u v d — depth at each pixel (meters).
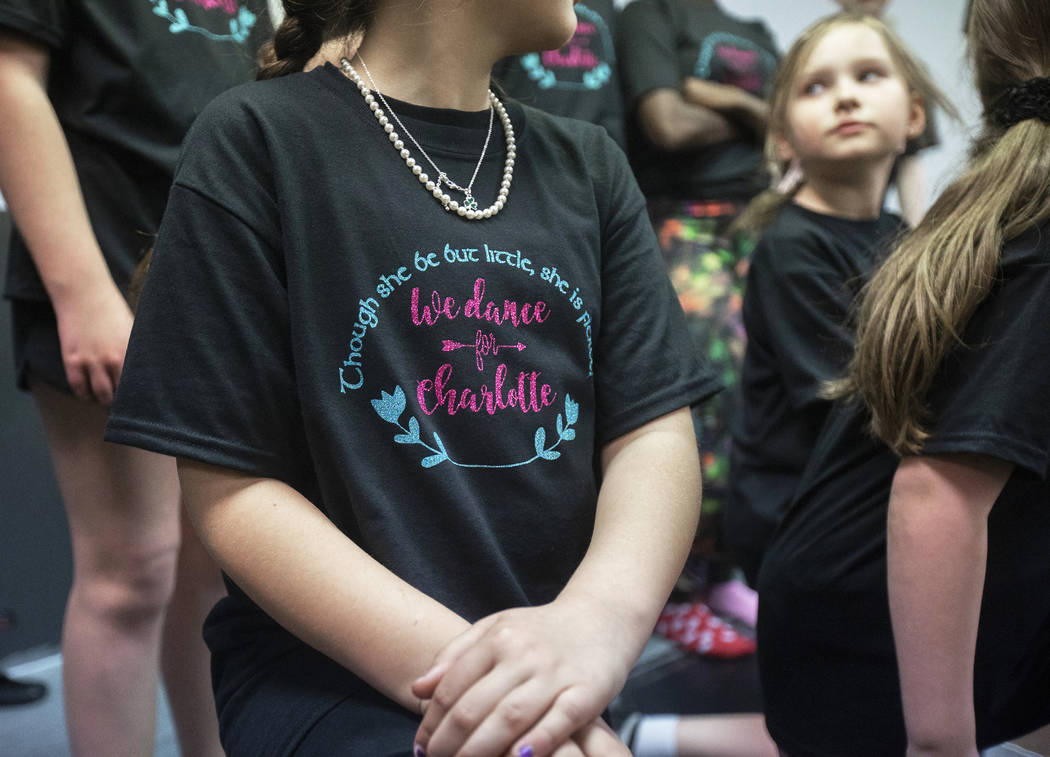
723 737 1.53
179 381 0.74
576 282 0.85
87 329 1.07
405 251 0.78
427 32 0.82
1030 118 0.94
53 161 1.08
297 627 0.71
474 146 0.84
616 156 0.95
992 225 0.88
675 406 0.86
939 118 2.20
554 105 1.93
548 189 0.88
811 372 1.36
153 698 1.20
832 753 1.07
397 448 0.77
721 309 2.20
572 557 0.83
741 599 2.18
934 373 0.88
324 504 0.78
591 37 2.02
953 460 0.86
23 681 1.83
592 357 0.88
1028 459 0.83
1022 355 0.84
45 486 2.03
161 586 1.19
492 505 0.80
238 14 1.24
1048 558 0.95
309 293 0.76
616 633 0.69
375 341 0.77
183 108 1.16
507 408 0.80
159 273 0.75
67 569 2.06
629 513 0.80
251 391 0.75
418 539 0.76
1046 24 0.97
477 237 0.81
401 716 0.72
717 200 2.26
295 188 0.77
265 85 0.82
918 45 2.84
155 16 1.14
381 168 0.80
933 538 0.87
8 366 1.97
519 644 0.65
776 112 1.68
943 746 0.88
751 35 2.44
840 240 1.45
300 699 0.75
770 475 1.45
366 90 0.82
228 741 0.78
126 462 1.14
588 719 0.64
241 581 0.74
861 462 1.05
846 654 1.04
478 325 0.80
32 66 1.08
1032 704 1.04
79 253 1.07
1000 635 0.96
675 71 2.29
